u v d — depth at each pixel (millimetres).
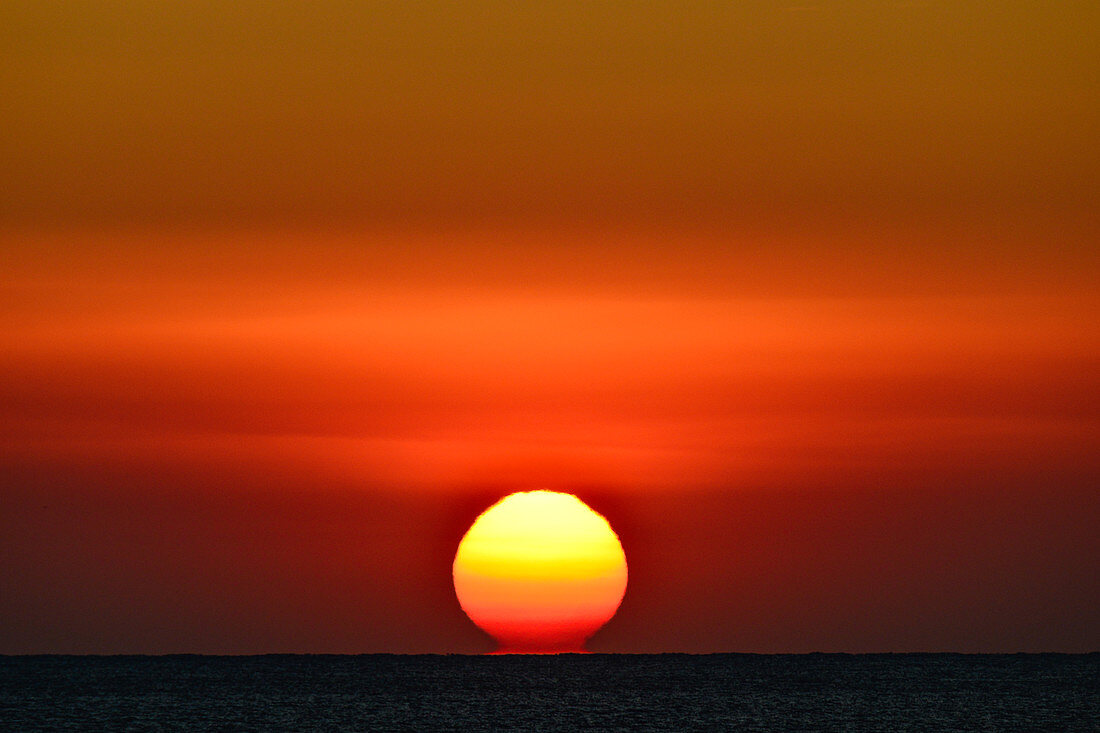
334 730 193625
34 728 194625
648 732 193000
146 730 193500
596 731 193625
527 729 194625
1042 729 194750
